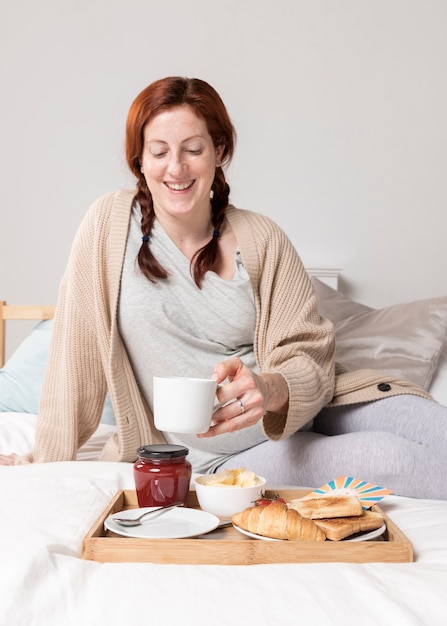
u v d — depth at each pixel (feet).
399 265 9.95
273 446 5.21
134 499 4.00
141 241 5.32
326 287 8.63
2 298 10.11
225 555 3.04
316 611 2.50
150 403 5.47
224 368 4.08
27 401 7.34
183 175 5.00
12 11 10.05
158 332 5.20
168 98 4.95
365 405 5.50
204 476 4.03
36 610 2.50
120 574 2.75
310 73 9.93
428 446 4.79
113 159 10.05
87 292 5.34
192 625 2.42
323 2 9.91
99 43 10.03
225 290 5.32
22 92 10.05
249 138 9.96
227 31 9.95
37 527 3.26
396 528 3.32
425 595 2.63
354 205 9.95
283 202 9.97
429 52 9.89
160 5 9.98
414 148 9.92
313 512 3.38
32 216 10.09
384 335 7.66
